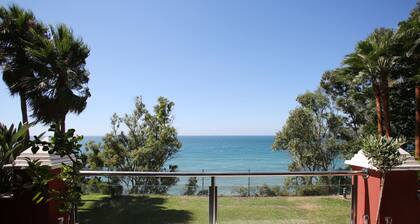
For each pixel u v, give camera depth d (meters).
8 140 2.68
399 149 2.81
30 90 9.56
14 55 9.95
